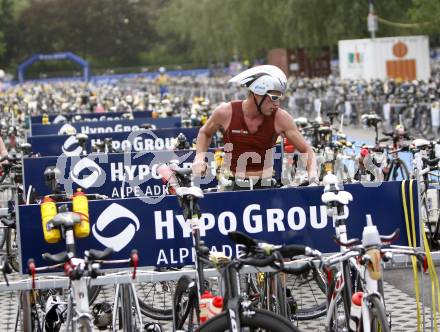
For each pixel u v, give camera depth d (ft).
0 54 425.28
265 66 29.32
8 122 104.22
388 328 21.79
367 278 22.43
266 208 26.32
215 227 26.25
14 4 452.35
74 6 451.94
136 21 458.09
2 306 36.09
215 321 20.74
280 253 20.25
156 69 427.33
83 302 22.15
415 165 41.24
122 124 72.54
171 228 26.05
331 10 212.02
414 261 26.40
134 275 22.59
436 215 38.68
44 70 448.65
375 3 203.10
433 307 26.35
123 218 25.93
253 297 27.68
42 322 28.27
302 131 62.18
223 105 29.76
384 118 108.58
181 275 25.52
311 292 30.68
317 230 26.40
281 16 228.84
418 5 177.58
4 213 34.45
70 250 22.71
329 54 233.14
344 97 121.70
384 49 154.20
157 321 31.27
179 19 402.11
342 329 24.98
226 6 285.23
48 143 57.31
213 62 406.21
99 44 456.45
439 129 93.50
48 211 25.17
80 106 127.34
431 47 293.64
